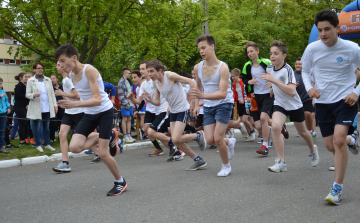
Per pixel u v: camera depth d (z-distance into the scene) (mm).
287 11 26281
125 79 10219
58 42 12445
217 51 23203
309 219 3336
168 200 4148
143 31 13586
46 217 3715
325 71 3957
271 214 3516
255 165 6148
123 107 10047
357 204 3730
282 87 5066
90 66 4316
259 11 27203
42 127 8602
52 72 25781
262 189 4484
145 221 3457
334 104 3920
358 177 4930
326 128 4039
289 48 26203
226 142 5633
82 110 6531
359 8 12344
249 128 10000
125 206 3984
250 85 7633
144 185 4969
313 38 11781
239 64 26031
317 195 4141
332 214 3449
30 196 4648
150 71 5840
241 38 24109
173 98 5926
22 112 9125
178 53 20656
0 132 7875
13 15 11727
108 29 11430
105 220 3535
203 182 4984
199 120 9203
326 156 6812
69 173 6207
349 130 3855
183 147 5891
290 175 5242
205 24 15875
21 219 3680
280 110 5359
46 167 6941
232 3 27391
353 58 3826
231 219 3416
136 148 9547
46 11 11852
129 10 12758
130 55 25828
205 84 5227
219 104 5145
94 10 10852
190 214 3609
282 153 5301
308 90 4008
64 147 6430
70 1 10477
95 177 5734
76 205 4117
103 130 4391
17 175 6184
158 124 7020
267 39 25188
